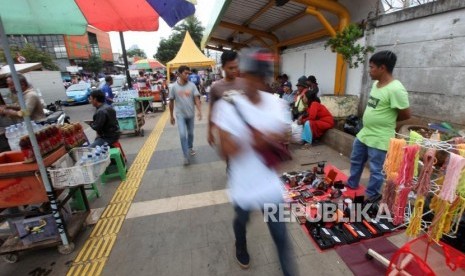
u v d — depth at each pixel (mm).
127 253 2586
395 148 1909
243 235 2188
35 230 2547
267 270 2275
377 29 5250
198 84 13258
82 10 2391
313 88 5973
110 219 3184
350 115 5770
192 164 4910
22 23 2373
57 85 16062
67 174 2496
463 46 3730
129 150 6059
